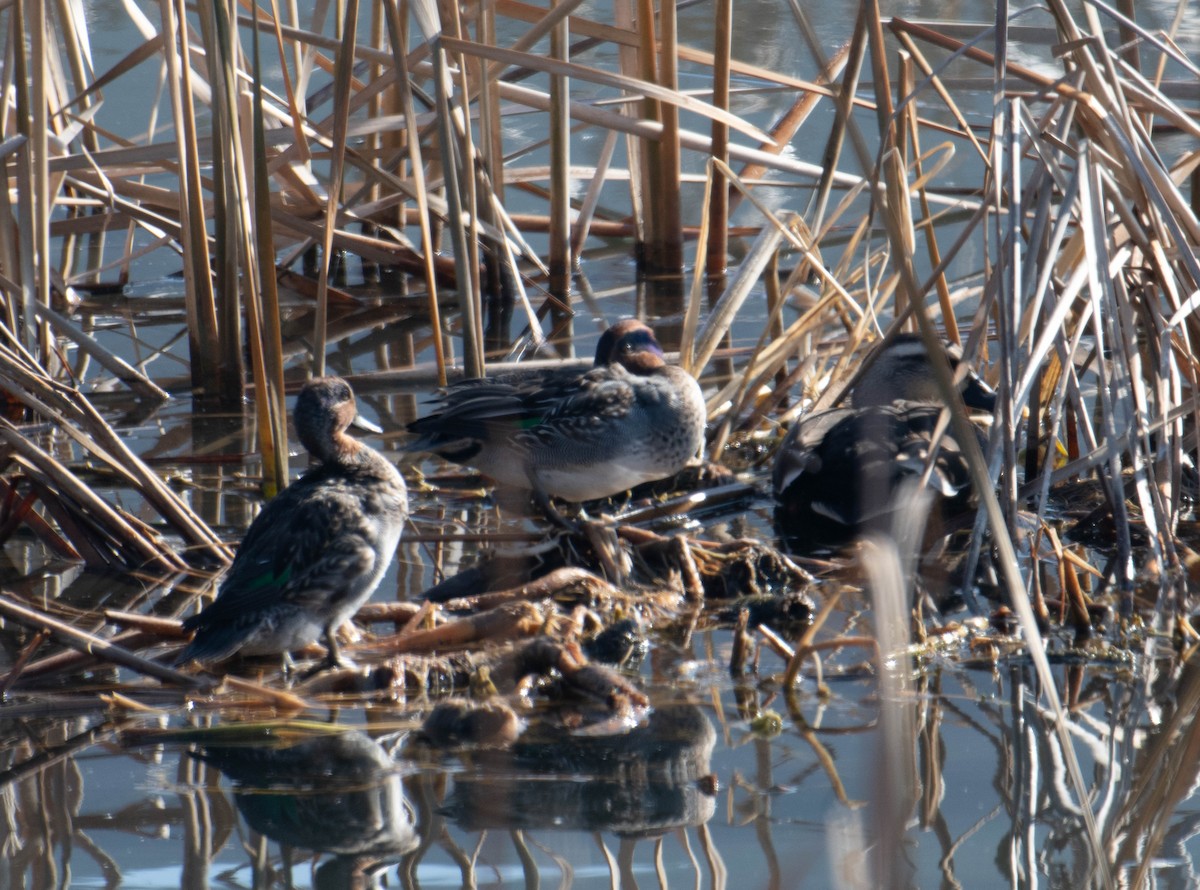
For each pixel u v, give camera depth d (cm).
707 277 1772
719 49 1686
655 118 1747
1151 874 616
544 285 1745
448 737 776
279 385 1130
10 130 1584
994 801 688
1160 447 1057
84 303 1700
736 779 716
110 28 2383
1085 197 1007
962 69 1939
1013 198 988
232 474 1219
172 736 782
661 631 939
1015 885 605
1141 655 870
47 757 754
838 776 716
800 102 1853
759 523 1137
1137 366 1023
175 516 1074
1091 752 742
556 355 1492
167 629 905
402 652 897
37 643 844
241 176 1218
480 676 850
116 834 664
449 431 1127
